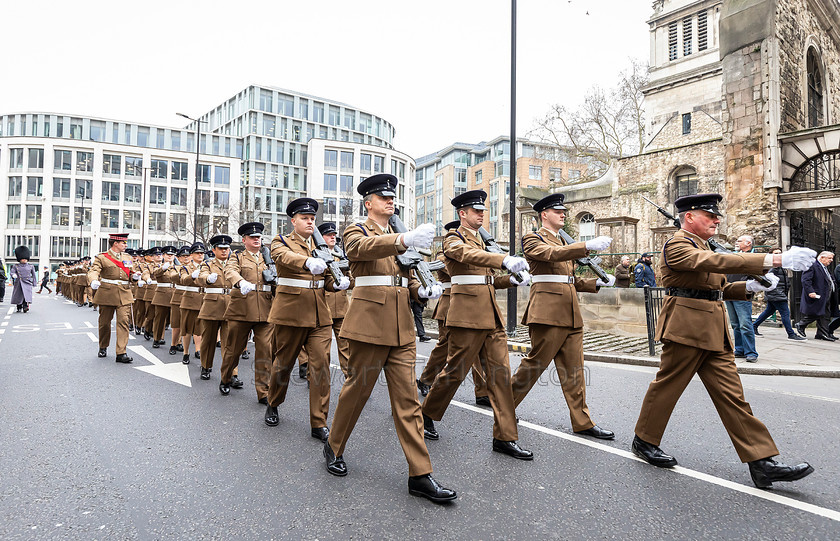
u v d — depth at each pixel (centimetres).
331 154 6538
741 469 381
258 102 6550
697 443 436
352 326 358
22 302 1797
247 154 6494
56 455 404
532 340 474
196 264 856
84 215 5647
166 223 5866
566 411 536
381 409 550
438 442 444
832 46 1922
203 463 390
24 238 5553
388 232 388
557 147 3647
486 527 294
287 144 6612
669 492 341
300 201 500
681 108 2969
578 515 309
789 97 1530
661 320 391
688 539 281
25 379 677
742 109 1505
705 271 348
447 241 438
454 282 449
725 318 371
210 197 5362
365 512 312
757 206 1467
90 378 685
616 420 503
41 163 5581
